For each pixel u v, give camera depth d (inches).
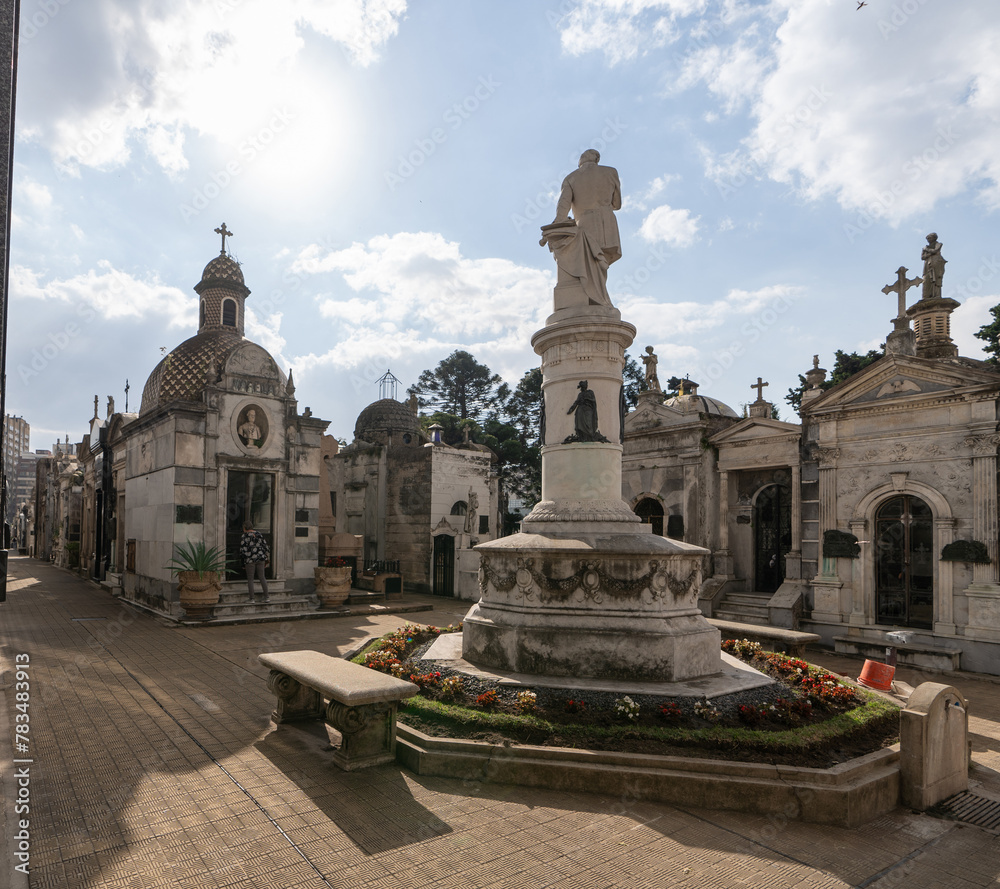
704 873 183.8
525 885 173.9
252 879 172.9
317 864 181.3
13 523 2933.1
